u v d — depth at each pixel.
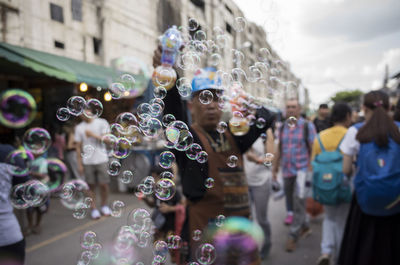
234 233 1.10
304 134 2.45
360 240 1.50
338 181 1.79
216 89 1.12
